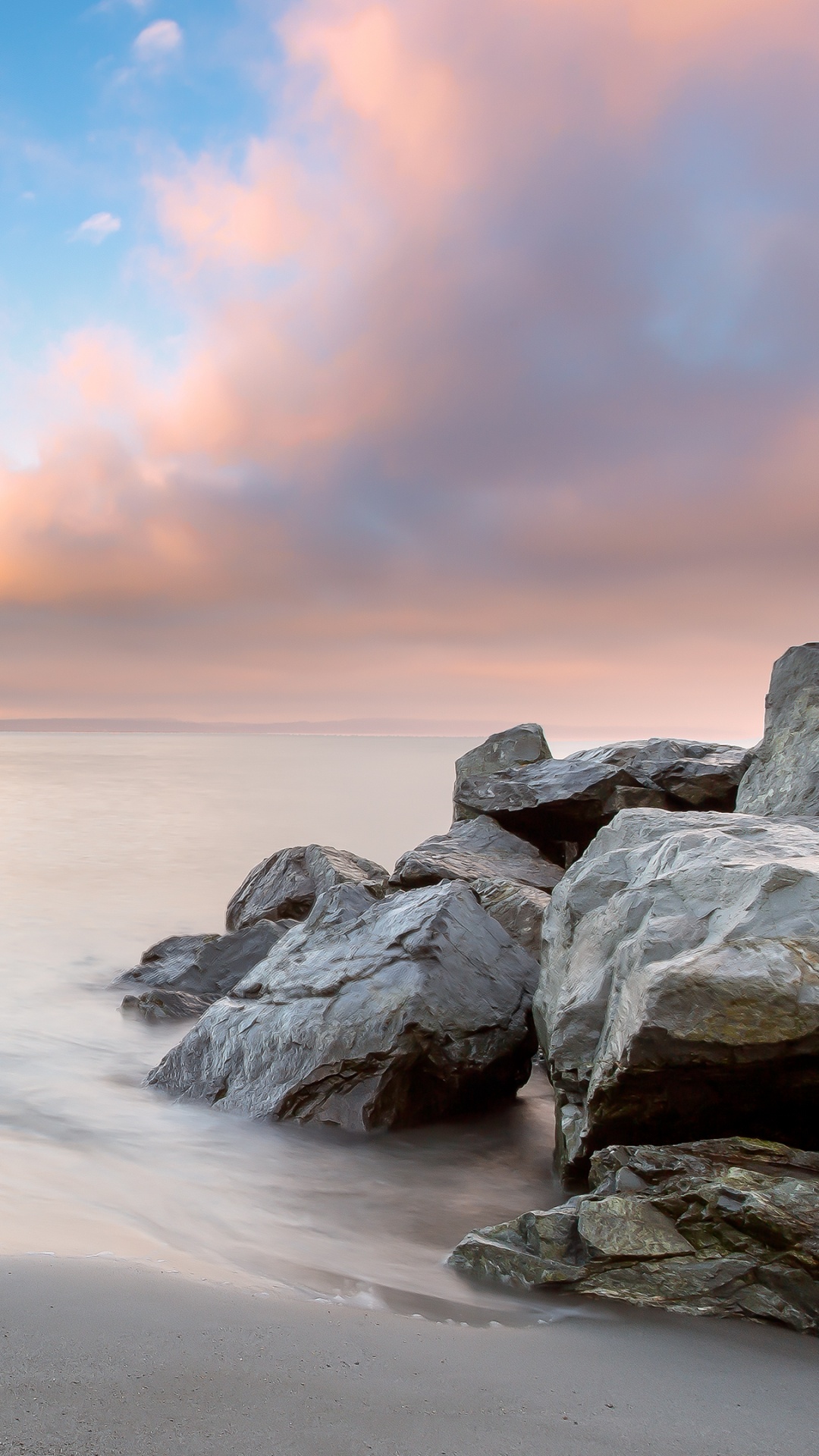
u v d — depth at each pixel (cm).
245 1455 204
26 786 4306
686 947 464
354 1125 588
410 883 1045
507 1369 276
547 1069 752
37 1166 500
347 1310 319
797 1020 401
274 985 691
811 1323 320
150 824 2684
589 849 747
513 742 1534
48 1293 291
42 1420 210
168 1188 482
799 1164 399
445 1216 469
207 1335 272
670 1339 312
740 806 1044
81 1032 838
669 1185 389
